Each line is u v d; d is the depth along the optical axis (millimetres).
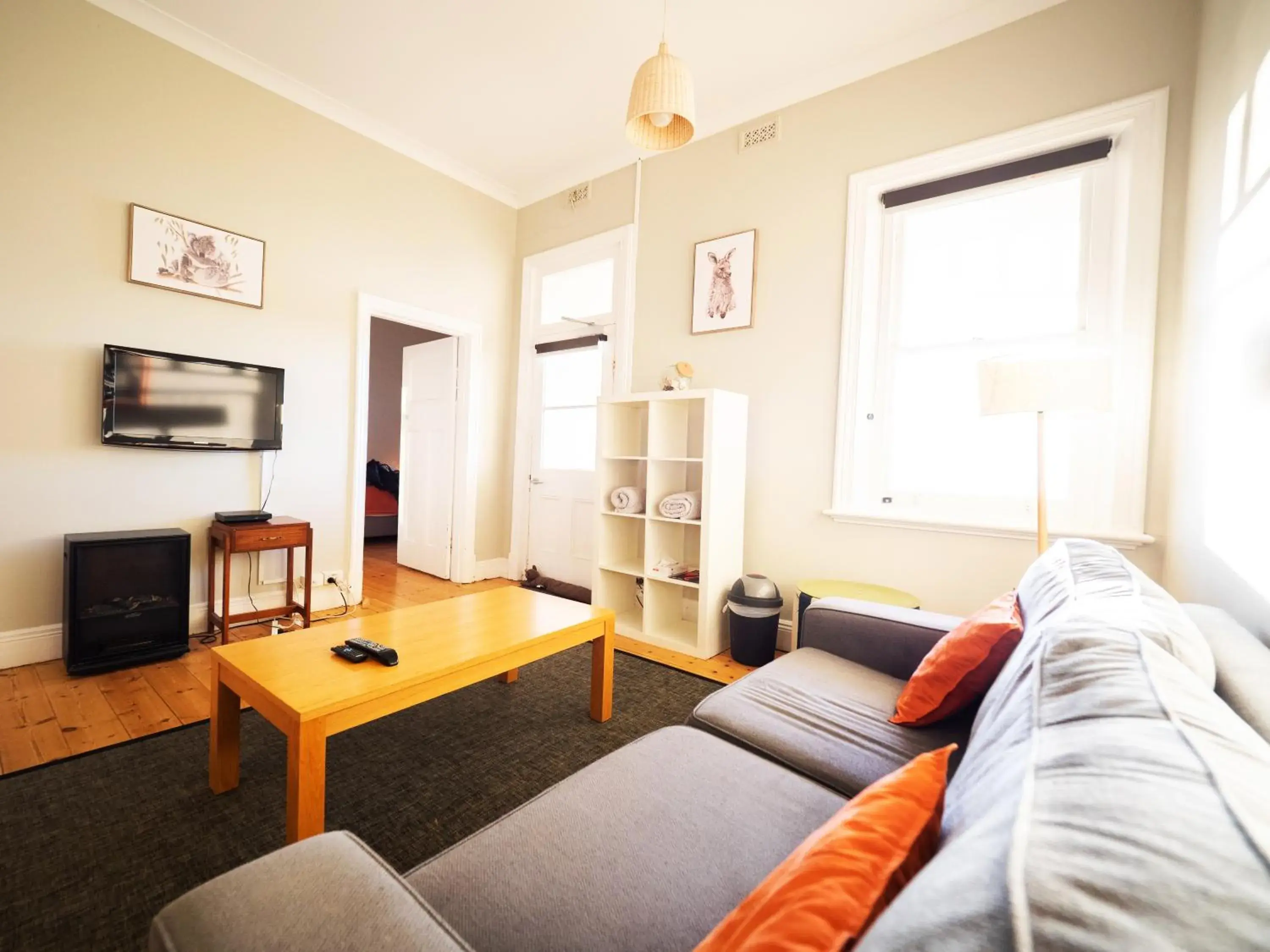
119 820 1526
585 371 4230
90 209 2635
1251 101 1464
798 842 948
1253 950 248
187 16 2758
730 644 3012
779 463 3152
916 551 2721
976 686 1288
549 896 808
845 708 1443
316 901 622
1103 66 2297
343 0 2627
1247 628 1289
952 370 2730
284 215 3293
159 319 2848
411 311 3922
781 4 2545
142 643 2621
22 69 2455
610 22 2703
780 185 3164
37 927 1188
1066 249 2469
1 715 2092
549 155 3961
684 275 3570
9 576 2488
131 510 2797
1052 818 377
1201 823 339
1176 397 2074
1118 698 549
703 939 745
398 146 3803
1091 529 2264
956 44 2637
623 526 3576
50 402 2559
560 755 1935
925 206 2781
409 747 1962
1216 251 1688
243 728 2033
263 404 3148
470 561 4445
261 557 3293
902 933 328
